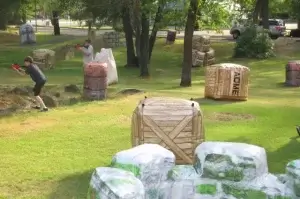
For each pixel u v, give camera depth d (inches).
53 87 667.4
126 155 206.8
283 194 204.4
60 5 1245.7
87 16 1232.2
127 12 1046.4
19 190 287.3
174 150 297.7
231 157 207.3
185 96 644.1
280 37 1579.7
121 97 625.9
